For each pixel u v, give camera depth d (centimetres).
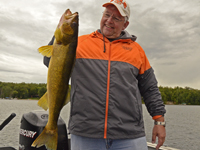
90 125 233
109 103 238
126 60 262
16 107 4672
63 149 327
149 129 1962
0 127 292
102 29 282
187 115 4628
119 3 276
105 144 239
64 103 233
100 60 253
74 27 228
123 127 240
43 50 227
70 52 228
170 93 12088
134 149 247
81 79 245
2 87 10719
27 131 325
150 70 292
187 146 1245
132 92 256
